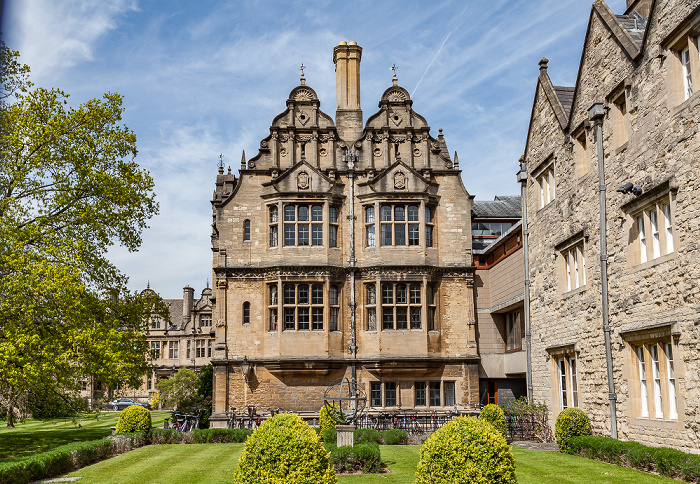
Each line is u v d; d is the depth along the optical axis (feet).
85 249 79.92
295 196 109.40
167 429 86.99
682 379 49.90
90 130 84.23
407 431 82.58
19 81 79.46
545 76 82.79
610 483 45.47
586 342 67.92
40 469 52.75
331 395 106.73
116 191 83.87
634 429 57.47
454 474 35.32
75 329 73.72
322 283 108.27
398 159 112.16
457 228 112.88
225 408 105.91
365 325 108.88
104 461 64.18
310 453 38.32
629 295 58.70
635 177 57.88
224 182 127.34
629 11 77.77
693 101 48.55
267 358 106.42
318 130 114.32
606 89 64.08
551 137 79.61
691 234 48.73
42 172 81.25
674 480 45.57
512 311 106.93
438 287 111.04
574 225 71.72
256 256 110.11
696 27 48.03
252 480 37.63
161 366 281.33
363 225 111.55
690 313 48.70
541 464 55.88
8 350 67.31
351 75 119.75
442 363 108.88
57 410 92.68
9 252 70.90
